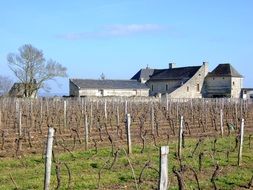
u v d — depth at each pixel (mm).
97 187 12453
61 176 13664
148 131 27766
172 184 12836
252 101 71188
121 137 23844
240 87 102312
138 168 15062
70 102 49719
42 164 15914
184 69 105562
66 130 27953
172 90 102062
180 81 102438
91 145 21094
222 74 101000
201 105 44000
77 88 96062
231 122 34062
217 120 35375
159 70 113500
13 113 37031
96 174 14000
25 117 33406
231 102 57062
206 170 15156
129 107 43719
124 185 12820
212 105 47594
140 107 45594
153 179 13555
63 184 12664
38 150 19531
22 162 15898
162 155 8672
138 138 24219
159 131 28078
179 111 40688
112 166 15039
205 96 103062
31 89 92625
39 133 26500
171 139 24047
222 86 101125
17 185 12430
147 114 37781
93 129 28312
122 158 16875
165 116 36000
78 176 13672
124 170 14734
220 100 60000
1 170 14852
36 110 41812
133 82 106000
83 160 16547
